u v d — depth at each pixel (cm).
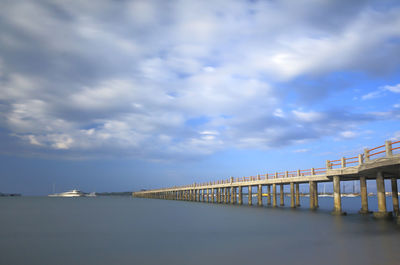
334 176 3488
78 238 2278
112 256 1655
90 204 8975
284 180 4769
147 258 1587
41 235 2452
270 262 1423
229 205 6119
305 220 3048
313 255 1513
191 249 1778
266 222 3023
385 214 2852
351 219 2961
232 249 1752
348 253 1515
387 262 1327
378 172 2884
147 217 3947
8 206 7800
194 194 8800
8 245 2031
